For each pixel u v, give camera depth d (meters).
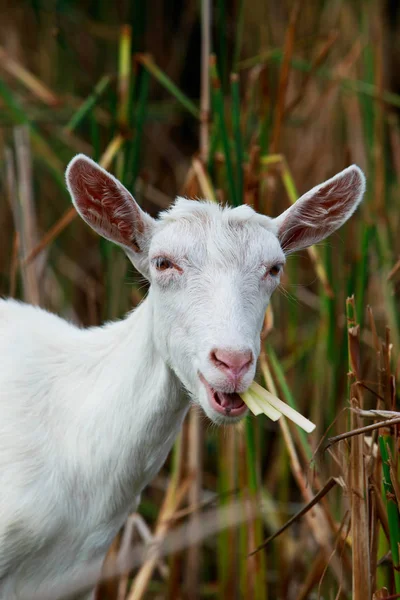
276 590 9.52
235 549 8.84
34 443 6.25
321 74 11.43
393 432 6.34
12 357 6.62
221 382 5.34
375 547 6.25
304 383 10.61
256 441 8.28
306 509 6.36
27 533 6.11
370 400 9.53
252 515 7.95
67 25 13.52
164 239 5.87
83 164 6.02
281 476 9.48
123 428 6.22
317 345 9.82
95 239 12.04
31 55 13.46
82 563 6.42
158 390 6.11
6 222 11.71
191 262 5.76
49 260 11.25
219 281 5.67
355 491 6.03
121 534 9.58
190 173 9.01
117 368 6.36
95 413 6.31
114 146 8.92
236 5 12.56
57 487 6.21
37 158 11.40
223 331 5.43
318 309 10.99
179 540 8.10
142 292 9.73
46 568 6.33
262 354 7.65
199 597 9.12
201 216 5.97
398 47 14.64
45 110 11.68
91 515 6.33
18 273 10.22
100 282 11.01
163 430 6.24
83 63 13.40
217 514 8.38
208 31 9.20
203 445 9.31
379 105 11.23
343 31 12.70
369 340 9.66
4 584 6.23
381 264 10.07
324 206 6.56
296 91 12.22
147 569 8.11
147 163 13.52
